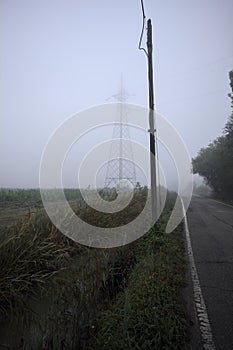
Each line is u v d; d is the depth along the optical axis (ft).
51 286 13.58
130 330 10.55
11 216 29.76
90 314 11.73
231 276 17.90
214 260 21.95
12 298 12.08
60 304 10.84
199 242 29.19
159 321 11.07
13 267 13.57
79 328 10.40
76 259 18.35
